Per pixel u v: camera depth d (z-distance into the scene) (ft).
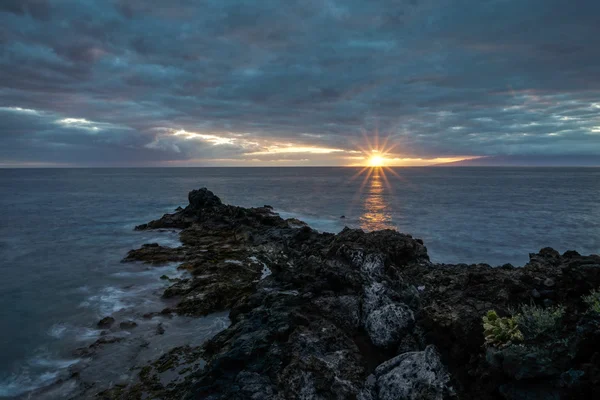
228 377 43.16
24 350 55.83
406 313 50.42
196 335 60.13
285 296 63.05
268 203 276.00
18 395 44.96
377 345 49.32
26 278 92.12
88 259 110.83
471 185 489.67
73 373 49.29
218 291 77.05
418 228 168.76
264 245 119.85
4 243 135.74
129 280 89.40
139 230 160.76
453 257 119.44
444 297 53.36
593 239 144.25
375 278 69.97
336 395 38.50
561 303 43.47
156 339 58.75
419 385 37.09
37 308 72.43
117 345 56.80
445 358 41.27
